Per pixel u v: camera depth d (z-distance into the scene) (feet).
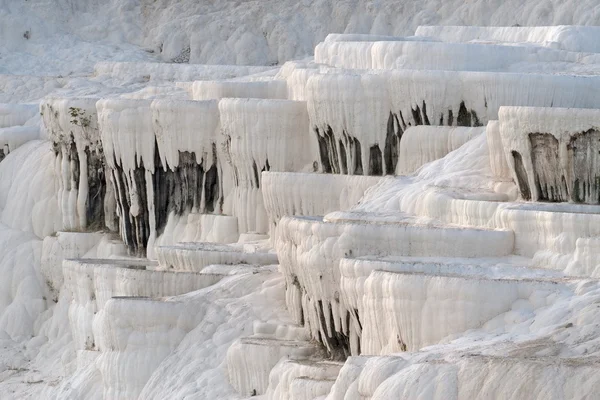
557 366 183.83
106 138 344.90
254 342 258.57
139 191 343.67
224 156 333.83
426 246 242.17
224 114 326.24
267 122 320.29
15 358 347.77
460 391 188.44
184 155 336.49
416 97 298.97
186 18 477.36
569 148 254.68
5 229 373.61
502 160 267.39
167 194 341.41
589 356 188.34
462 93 296.30
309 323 260.21
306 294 259.60
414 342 220.02
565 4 444.55
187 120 333.62
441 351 201.98
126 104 341.00
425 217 259.19
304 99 324.39
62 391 300.61
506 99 292.40
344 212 267.18
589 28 335.06
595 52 331.36
